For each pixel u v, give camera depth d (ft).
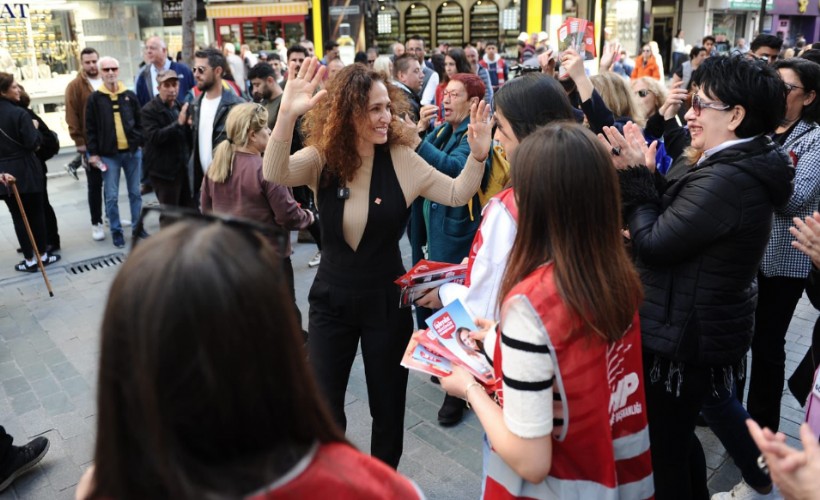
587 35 10.31
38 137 17.95
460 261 10.41
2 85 17.67
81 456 10.06
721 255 5.83
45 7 31.50
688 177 6.08
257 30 55.93
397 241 7.96
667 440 6.42
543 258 4.36
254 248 2.60
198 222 2.67
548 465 4.22
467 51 29.09
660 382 6.24
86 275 18.39
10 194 17.93
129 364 2.37
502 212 5.93
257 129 11.51
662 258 5.90
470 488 9.10
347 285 7.72
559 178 4.17
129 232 22.25
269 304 2.51
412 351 5.55
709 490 8.83
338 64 25.17
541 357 4.10
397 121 7.81
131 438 2.44
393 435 8.26
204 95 17.15
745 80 5.91
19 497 9.09
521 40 48.19
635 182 6.24
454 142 10.78
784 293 8.76
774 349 9.04
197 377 2.35
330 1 54.39
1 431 9.16
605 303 4.16
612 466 4.43
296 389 2.65
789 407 10.84
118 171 20.62
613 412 4.85
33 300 16.61
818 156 8.46
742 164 5.78
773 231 8.62
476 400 4.75
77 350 13.74
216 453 2.50
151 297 2.35
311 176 7.72
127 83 34.86
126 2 33.78
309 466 2.63
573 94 11.10
